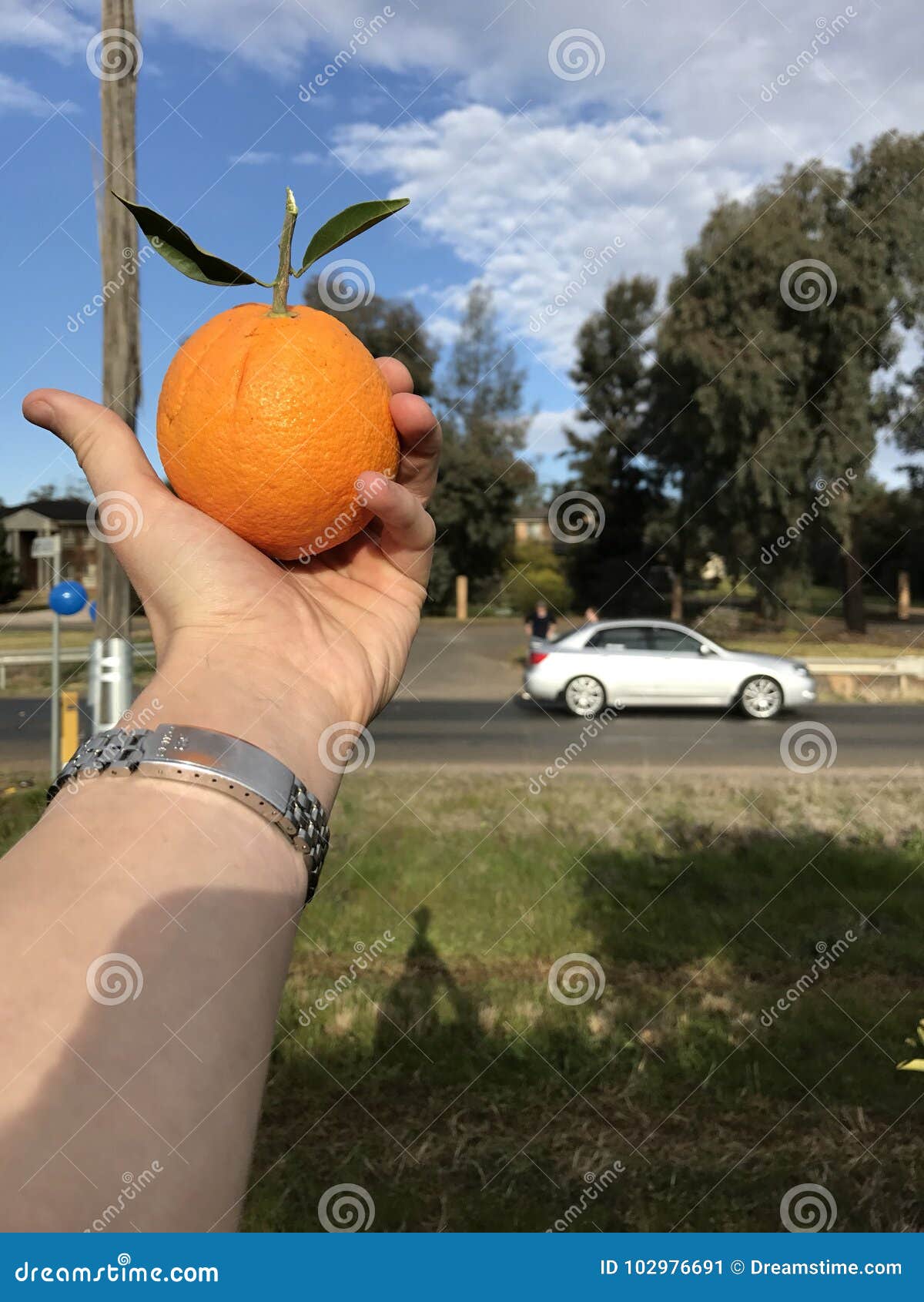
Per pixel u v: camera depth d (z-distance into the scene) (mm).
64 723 7254
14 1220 458
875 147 21531
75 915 559
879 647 22234
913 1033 3824
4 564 32469
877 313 21297
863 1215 2684
